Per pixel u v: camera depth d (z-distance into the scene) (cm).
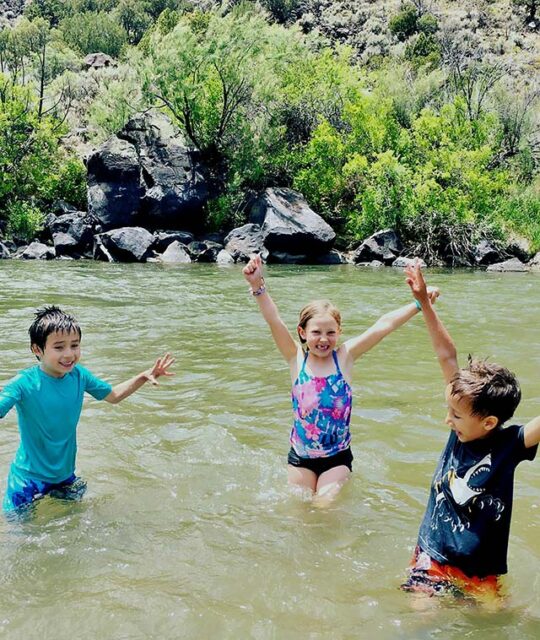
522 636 253
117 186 2261
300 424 408
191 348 762
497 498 285
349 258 2217
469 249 2211
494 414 281
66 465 382
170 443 462
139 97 2614
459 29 5150
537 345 809
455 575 285
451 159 2305
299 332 423
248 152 2473
